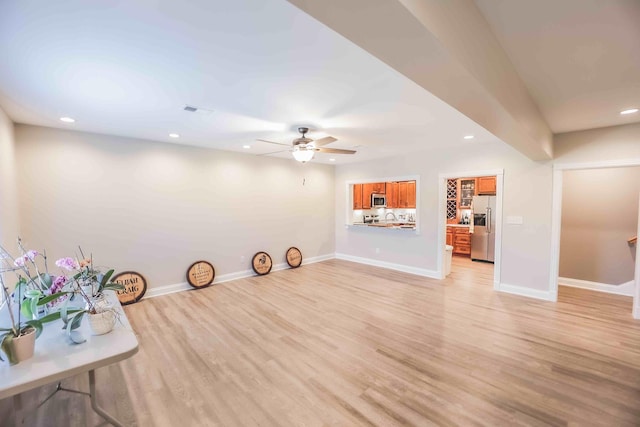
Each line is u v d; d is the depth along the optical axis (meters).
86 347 1.61
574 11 1.42
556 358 2.63
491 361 2.59
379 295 4.39
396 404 2.06
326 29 1.54
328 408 2.03
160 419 1.94
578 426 1.85
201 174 4.84
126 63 1.92
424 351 2.77
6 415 1.97
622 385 2.24
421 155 5.40
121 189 4.06
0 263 2.61
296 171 6.29
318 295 4.40
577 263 4.75
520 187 4.31
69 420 1.95
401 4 0.80
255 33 1.58
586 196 4.63
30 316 1.80
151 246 4.36
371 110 2.88
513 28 1.57
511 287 4.46
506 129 2.38
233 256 5.30
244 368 2.51
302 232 6.46
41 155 3.48
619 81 2.25
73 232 3.72
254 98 2.55
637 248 3.51
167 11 1.38
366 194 7.39
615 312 3.69
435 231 5.30
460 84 1.46
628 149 3.53
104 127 3.53
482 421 1.90
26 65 1.92
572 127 3.66
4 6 1.31
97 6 1.33
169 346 2.89
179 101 2.62
